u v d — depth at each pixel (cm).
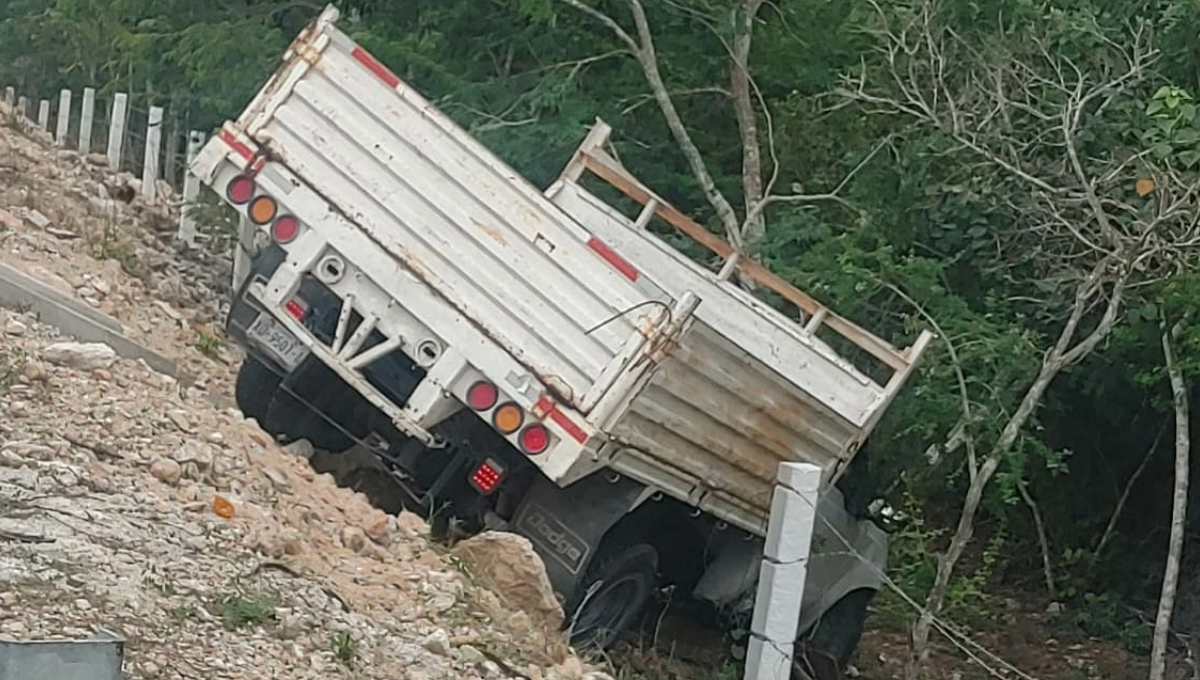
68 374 811
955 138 1176
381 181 900
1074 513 1549
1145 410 1466
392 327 889
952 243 1346
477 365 870
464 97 1523
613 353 853
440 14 1603
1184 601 1478
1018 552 1540
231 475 766
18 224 1228
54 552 613
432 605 717
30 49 2442
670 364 868
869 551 1122
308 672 593
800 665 1096
